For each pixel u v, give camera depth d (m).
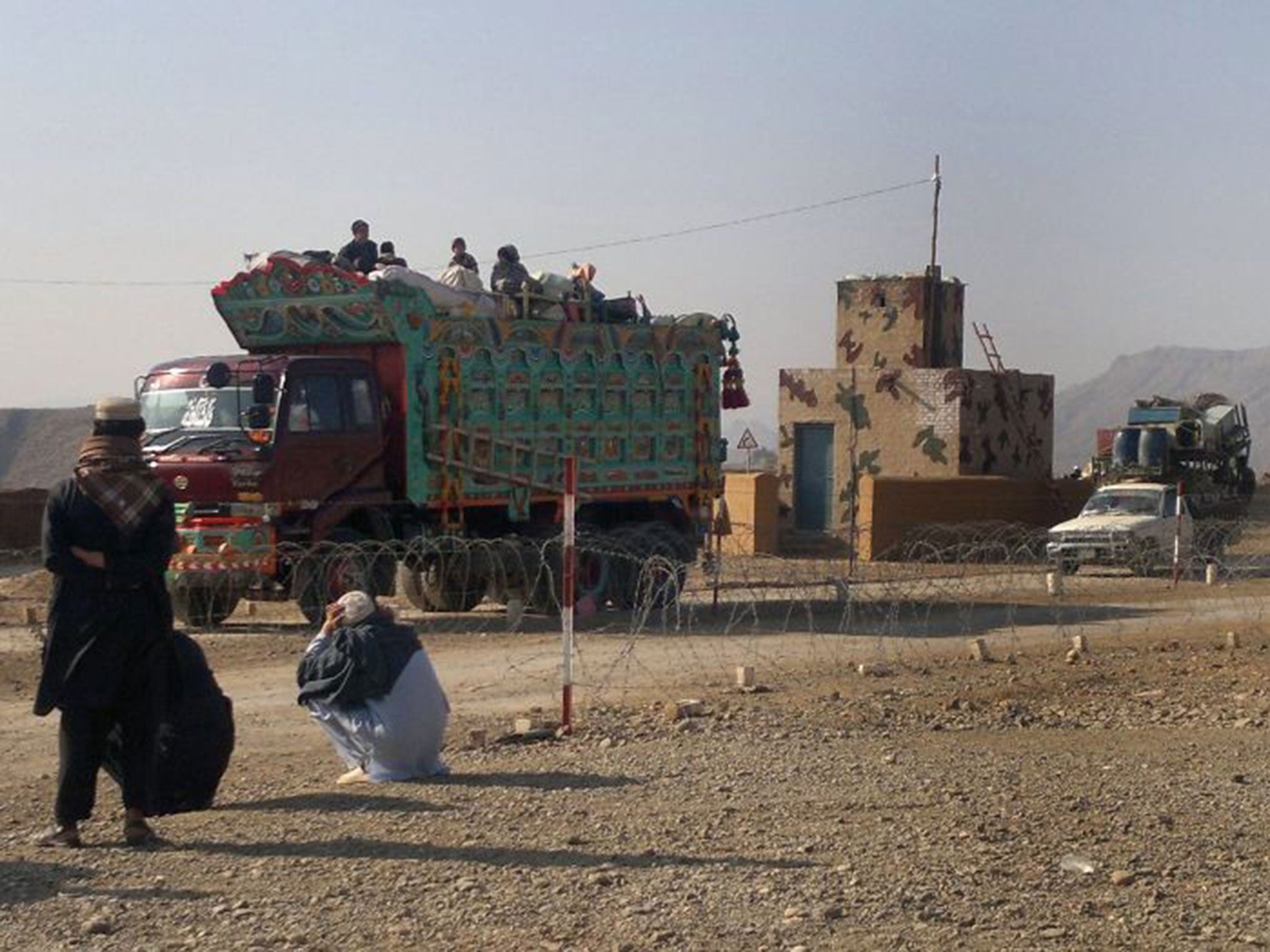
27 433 81.12
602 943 7.42
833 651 19.45
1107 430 42.72
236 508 20.72
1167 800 10.48
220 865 8.77
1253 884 8.53
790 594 27.19
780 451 41.22
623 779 11.00
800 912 7.84
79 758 9.14
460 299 22.88
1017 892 8.30
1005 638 20.77
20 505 39.31
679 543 24.92
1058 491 39.25
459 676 17.34
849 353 41.50
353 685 11.11
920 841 9.25
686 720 13.55
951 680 16.80
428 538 22.09
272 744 13.30
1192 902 8.21
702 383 26.19
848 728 13.42
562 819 9.79
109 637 9.06
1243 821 9.92
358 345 22.42
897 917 7.85
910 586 26.84
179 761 10.03
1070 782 11.04
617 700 15.37
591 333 24.38
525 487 23.47
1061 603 25.62
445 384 22.39
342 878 8.48
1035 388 42.12
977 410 39.75
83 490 9.02
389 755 11.09
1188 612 24.30
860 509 37.94
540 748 12.42
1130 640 20.50
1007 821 9.77
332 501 21.48
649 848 9.05
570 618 13.22
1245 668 17.58
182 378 21.64
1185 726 13.84
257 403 20.77
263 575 20.78
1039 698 15.59
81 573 9.03
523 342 23.39
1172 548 31.98
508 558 23.25
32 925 7.67
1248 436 43.84
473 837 9.34
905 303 40.88
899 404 39.84
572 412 24.12
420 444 22.19
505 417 23.20
